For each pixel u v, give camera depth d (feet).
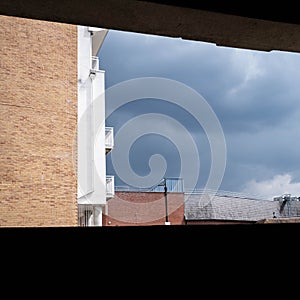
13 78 38.37
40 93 39.58
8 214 36.63
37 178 38.42
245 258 5.42
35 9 10.77
